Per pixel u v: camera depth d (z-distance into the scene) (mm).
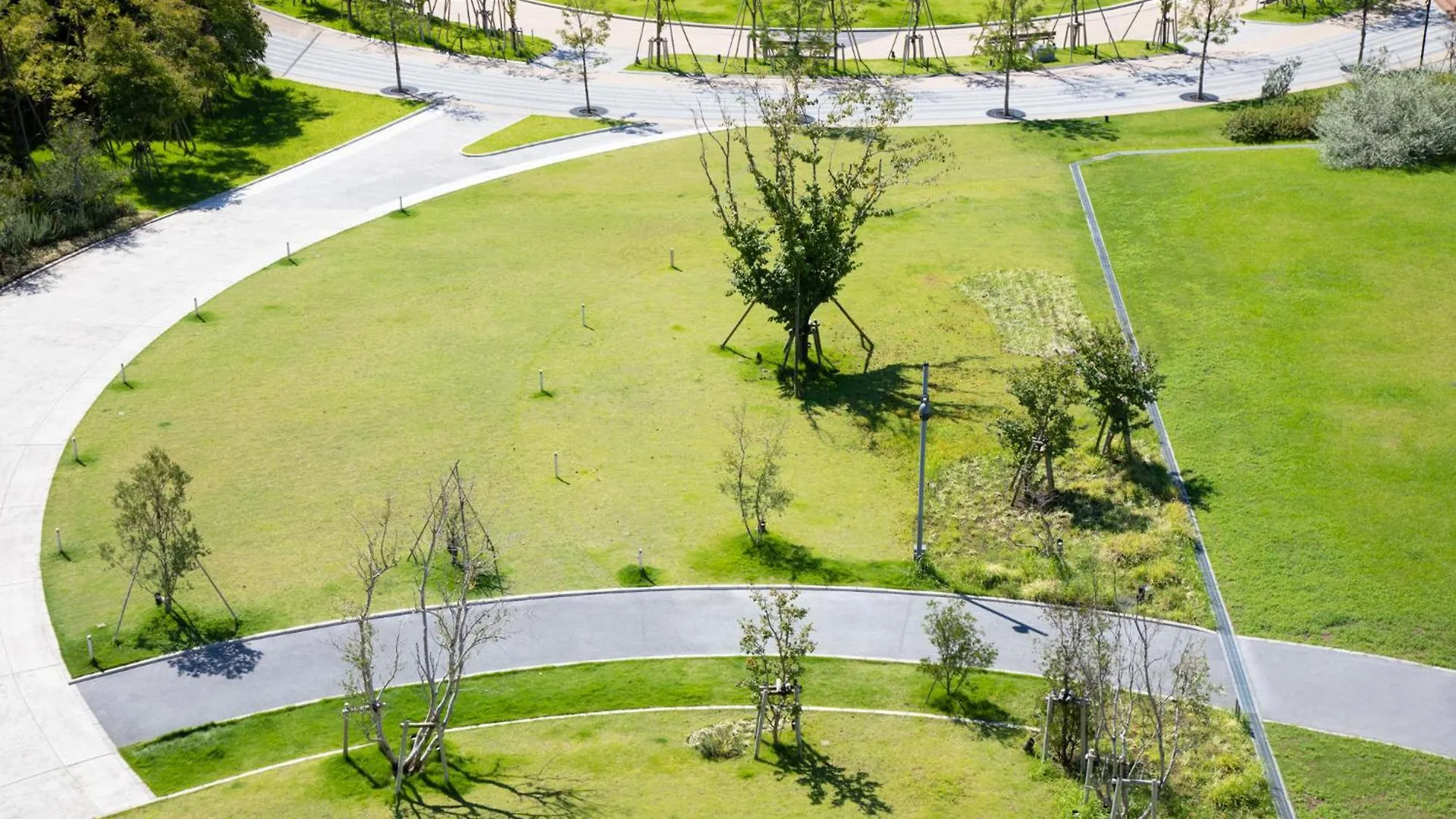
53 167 88125
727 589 56906
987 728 48719
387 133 107000
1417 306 76500
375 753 47094
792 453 67000
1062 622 50406
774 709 47125
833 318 79688
